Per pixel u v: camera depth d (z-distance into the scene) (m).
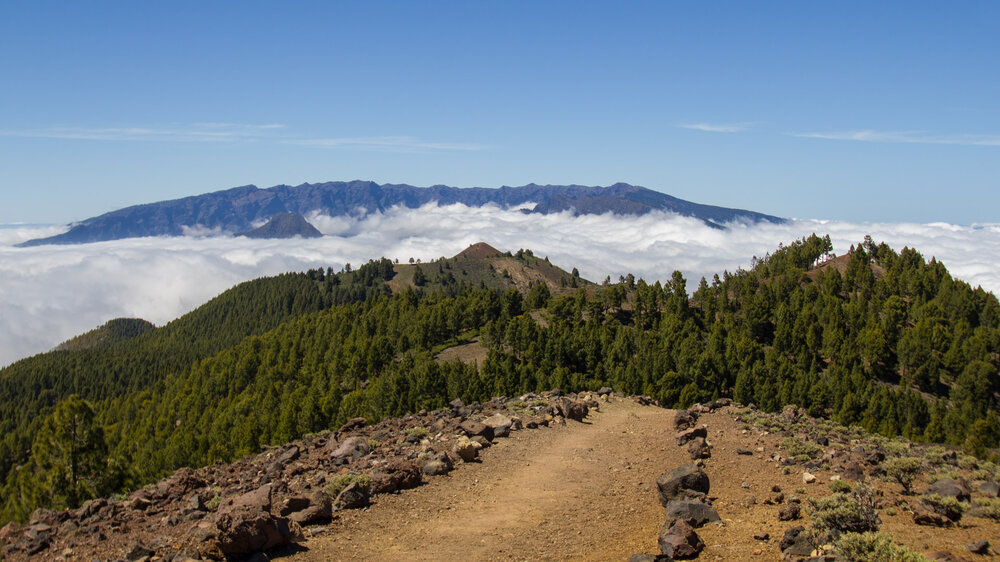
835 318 139.00
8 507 53.88
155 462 78.25
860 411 96.00
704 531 16.97
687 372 105.19
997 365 123.44
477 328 158.50
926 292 163.00
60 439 36.19
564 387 88.38
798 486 21.27
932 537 15.88
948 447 30.86
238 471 24.92
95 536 17.27
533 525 18.33
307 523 17.38
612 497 21.11
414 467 21.92
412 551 16.12
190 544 15.30
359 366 116.88
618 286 173.25
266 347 159.38
